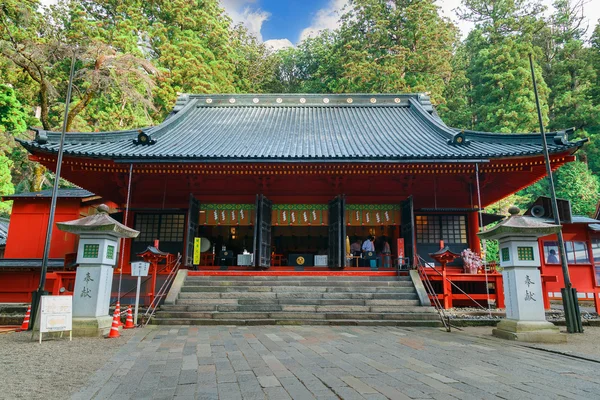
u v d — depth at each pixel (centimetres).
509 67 4228
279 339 894
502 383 516
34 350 753
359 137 2058
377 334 980
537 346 800
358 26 4975
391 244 2412
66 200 2064
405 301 1294
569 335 975
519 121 3956
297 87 6353
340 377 545
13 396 457
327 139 2023
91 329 920
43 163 1716
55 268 1831
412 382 519
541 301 913
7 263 1878
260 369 594
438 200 1914
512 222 959
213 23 4422
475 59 4891
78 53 2570
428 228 1872
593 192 3759
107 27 4072
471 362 648
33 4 2816
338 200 1752
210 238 2578
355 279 1473
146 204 1941
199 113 2516
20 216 2044
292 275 1512
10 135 2692
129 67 2755
